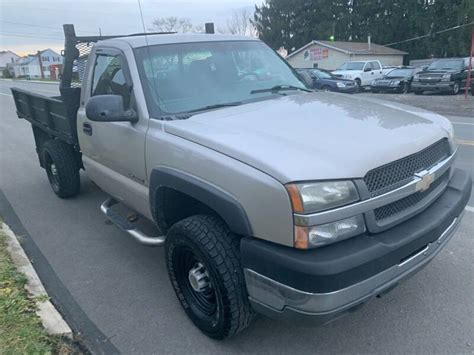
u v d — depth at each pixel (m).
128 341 3.05
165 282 3.79
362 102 3.56
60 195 5.95
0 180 7.19
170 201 3.24
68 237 4.80
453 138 3.29
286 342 2.96
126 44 3.74
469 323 3.04
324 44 40.91
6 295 3.35
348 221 2.33
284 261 2.28
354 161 2.38
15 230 5.04
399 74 22.89
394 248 2.40
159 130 3.17
